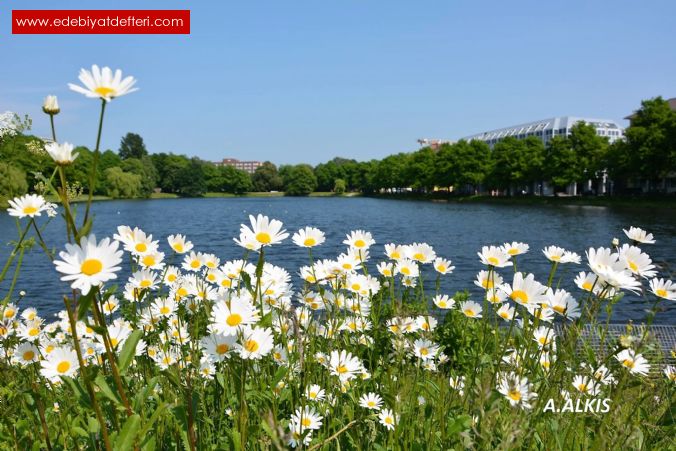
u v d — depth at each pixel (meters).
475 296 11.03
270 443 1.94
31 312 4.68
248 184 152.38
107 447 1.56
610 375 2.42
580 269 13.77
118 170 108.06
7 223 28.30
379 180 127.12
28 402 2.43
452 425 2.03
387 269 4.26
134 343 1.65
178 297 3.43
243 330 2.01
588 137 62.25
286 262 18.44
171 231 37.28
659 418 2.36
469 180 83.44
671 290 2.42
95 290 1.40
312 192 157.25
